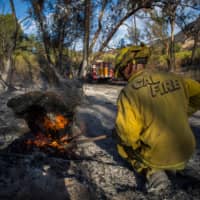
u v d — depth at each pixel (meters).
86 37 10.09
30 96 4.38
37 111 4.42
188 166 3.82
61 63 11.25
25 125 5.27
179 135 2.79
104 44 10.56
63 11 10.71
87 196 2.90
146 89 2.82
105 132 5.73
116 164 3.94
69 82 9.07
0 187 2.85
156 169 2.99
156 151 2.85
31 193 2.81
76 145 4.38
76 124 5.68
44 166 3.42
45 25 10.97
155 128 2.79
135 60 3.01
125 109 2.82
